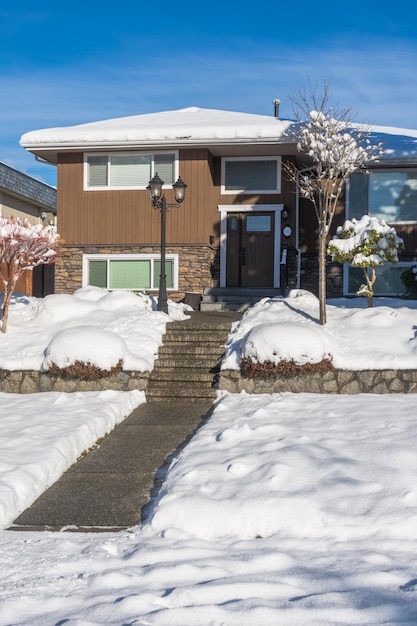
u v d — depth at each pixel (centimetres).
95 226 2120
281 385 1190
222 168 2147
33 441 877
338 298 1903
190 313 1753
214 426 948
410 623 407
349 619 415
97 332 1259
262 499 655
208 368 1284
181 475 742
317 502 645
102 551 565
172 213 2078
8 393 1256
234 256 2144
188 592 454
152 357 1309
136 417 1100
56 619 425
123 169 2116
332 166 1520
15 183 2606
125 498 738
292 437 840
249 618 416
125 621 416
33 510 707
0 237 1427
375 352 1217
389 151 1983
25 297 1769
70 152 2133
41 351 1335
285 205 2097
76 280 2130
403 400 1063
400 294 1986
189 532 621
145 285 2097
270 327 1206
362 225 1538
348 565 517
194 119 2283
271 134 1983
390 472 703
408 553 549
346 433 864
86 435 939
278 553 535
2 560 547
